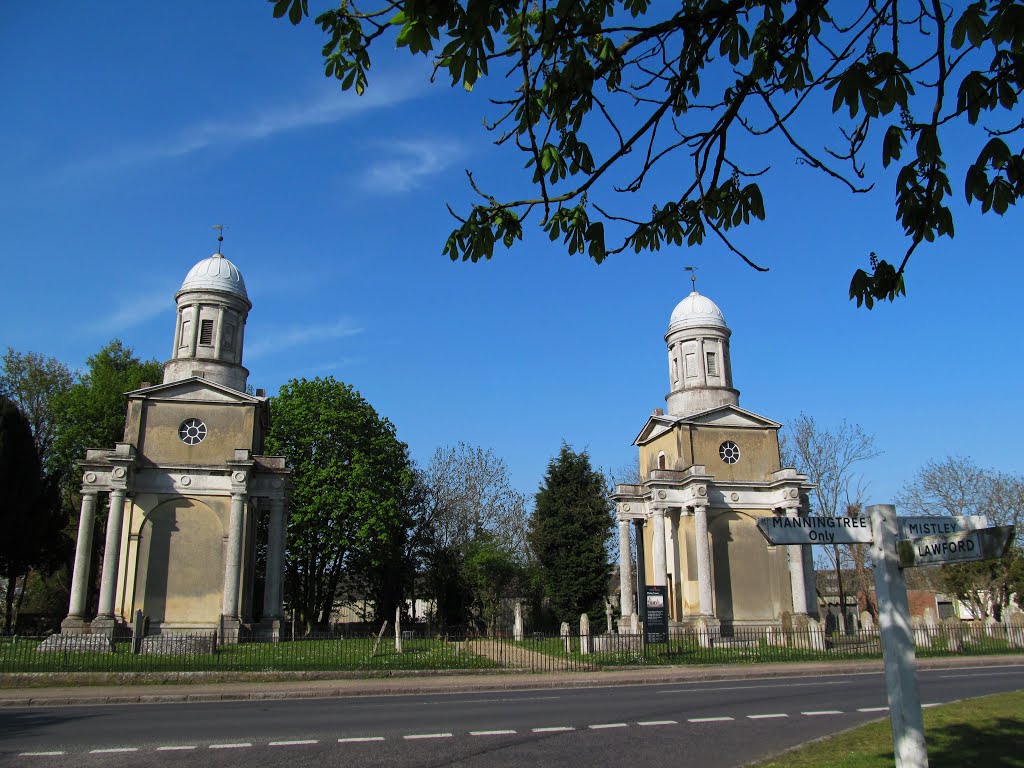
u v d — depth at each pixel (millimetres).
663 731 14820
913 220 6918
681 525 49094
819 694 20906
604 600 57688
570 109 7164
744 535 48750
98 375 55625
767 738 14016
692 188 7461
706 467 49312
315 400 55062
